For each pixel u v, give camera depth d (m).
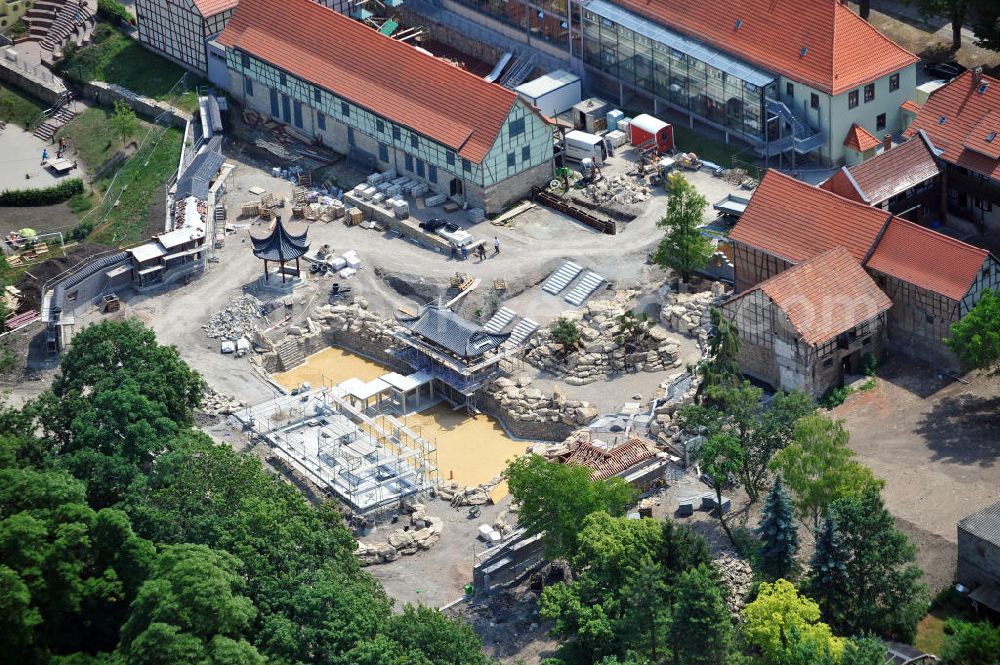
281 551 169.50
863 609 165.38
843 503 166.25
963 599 169.38
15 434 184.88
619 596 164.25
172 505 174.50
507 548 178.62
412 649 158.00
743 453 179.00
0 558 165.75
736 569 173.12
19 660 165.00
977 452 186.00
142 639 156.62
